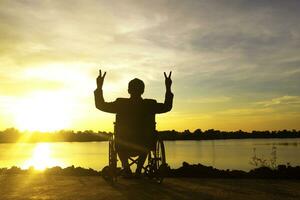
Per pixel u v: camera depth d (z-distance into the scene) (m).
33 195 6.09
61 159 74.00
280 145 143.62
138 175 7.82
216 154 85.56
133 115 7.41
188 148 146.38
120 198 5.66
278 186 6.96
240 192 6.18
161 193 6.11
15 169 11.63
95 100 7.31
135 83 7.48
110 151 7.46
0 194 6.22
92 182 7.62
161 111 7.52
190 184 7.23
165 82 7.59
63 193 6.23
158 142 7.50
